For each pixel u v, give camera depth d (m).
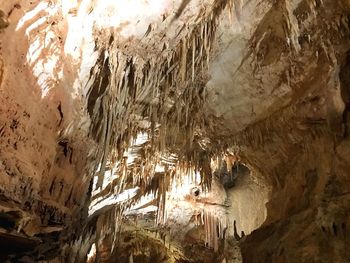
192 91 6.47
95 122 5.50
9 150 3.36
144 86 5.94
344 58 5.66
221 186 10.12
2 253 4.12
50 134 4.11
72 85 4.53
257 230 7.16
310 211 5.95
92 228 9.08
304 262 5.66
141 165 7.82
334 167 5.84
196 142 7.74
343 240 5.37
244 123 7.23
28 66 3.52
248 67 6.17
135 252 11.54
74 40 4.36
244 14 5.28
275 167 7.52
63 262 5.43
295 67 5.99
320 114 6.17
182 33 5.33
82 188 5.24
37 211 3.97
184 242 10.89
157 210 9.67
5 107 3.26
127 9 4.69
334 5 5.06
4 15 3.00
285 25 5.43
